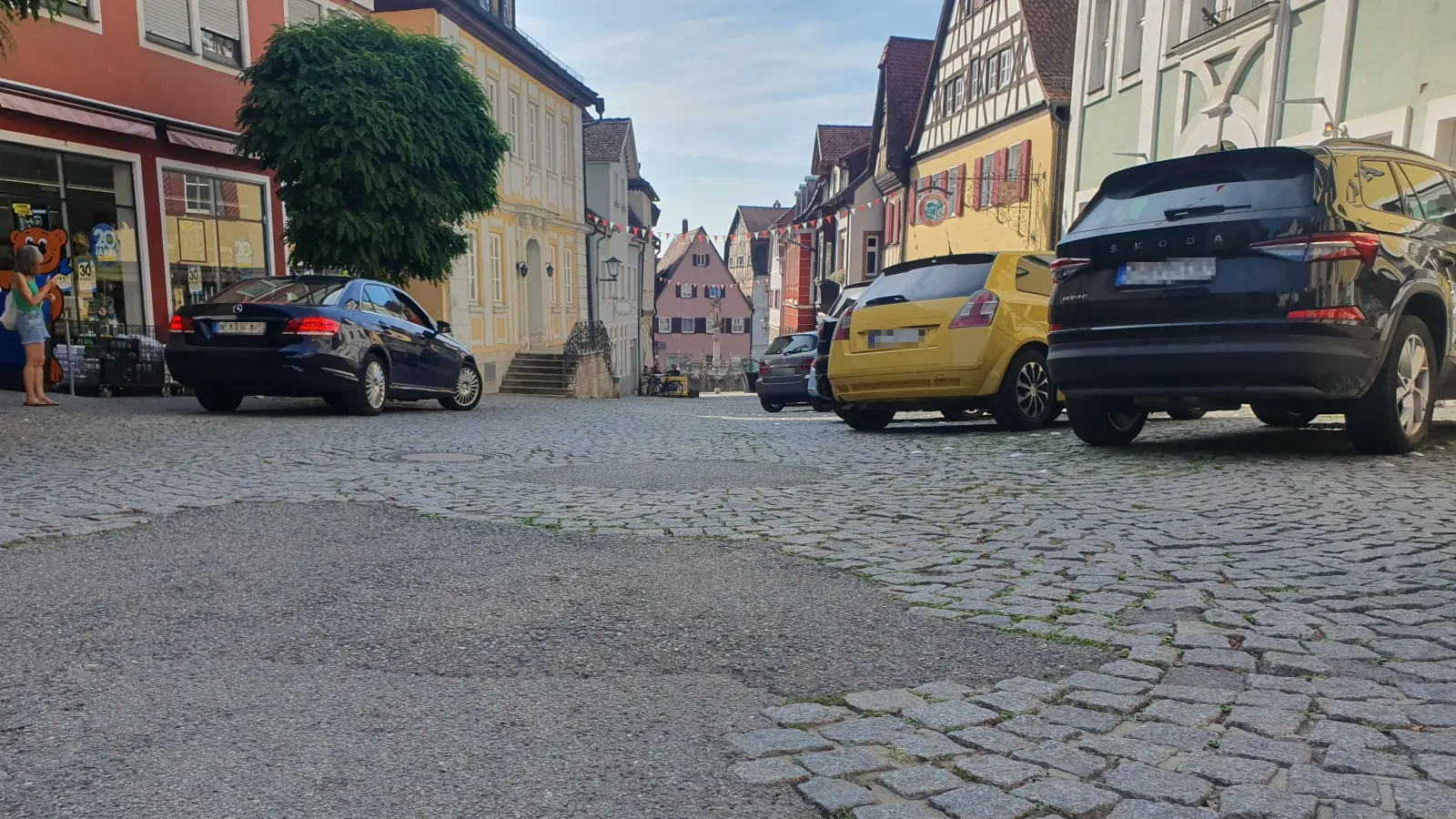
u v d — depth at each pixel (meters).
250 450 7.90
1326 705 2.55
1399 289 6.06
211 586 3.76
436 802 2.11
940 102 34.91
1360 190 6.16
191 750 2.36
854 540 4.55
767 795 2.14
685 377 50.56
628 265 49.00
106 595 3.63
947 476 6.45
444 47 16.19
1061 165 25.47
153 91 16.20
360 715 2.57
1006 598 3.58
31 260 11.24
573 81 33.25
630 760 2.31
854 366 9.48
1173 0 18.94
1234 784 2.14
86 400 12.80
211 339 11.15
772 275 82.94
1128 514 4.97
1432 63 12.47
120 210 15.58
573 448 8.42
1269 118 15.74
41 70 14.12
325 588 3.74
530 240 31.34
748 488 6.08
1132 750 2.32
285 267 19.23
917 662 2.95
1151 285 6.36
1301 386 5.92
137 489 5.86
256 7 18.58
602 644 3.12
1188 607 3.41
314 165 14.86
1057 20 27.23
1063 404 9.60
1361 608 3.35
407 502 5.48
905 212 39.09
